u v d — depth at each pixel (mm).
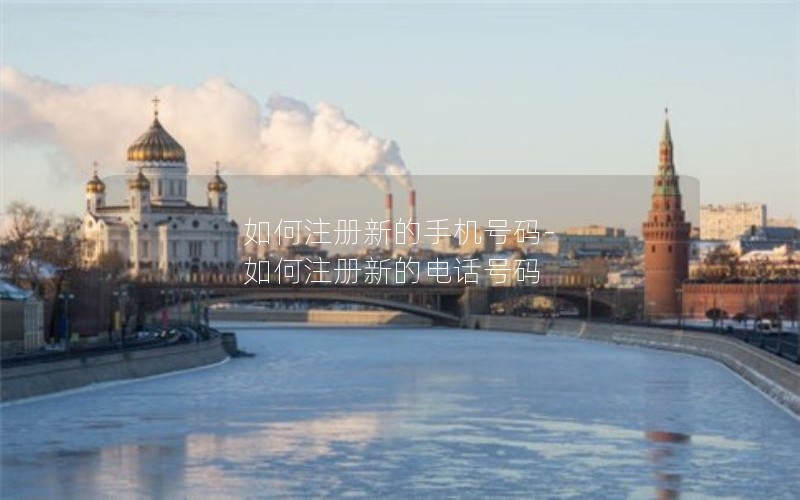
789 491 160500
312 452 185000
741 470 172000
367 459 179750
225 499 156625
